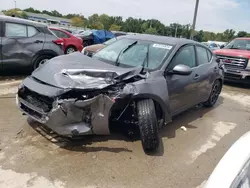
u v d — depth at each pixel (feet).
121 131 13.70
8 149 11.23
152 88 11.94
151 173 10.68
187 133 15.10
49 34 24.22
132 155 11.75
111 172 10.39
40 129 13.17
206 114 19.06
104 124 10.98
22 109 12.19
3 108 15.65
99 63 13.19
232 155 5.82
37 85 11.39
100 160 11.10
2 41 21.22
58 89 10.59
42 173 9.89
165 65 13.44
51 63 12.92
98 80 11.11
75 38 37.65
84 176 9.98
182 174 10.89
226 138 15.07
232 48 32.86
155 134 11.49
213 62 19.39
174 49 14.43
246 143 6.14
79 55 14.52
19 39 22.15
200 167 11.59
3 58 21.48
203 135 15.10
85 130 10.74
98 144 12.31
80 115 10.61
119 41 16.28
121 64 13.84
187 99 15.80
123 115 12.32
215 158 12.55
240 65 29.14
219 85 20.94
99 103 10.62
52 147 11.69
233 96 25.72
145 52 14.32
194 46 16.75
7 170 9.86
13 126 13.33
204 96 18.54
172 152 12.60
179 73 13.15
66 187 9.30
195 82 16.08
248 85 31.96
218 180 5.31
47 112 10.85
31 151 11.23
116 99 10.89
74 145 12.02
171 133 14.85
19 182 9.29
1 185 9.06
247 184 5.08
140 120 11.44
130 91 11.14
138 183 9.97
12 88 19.97
